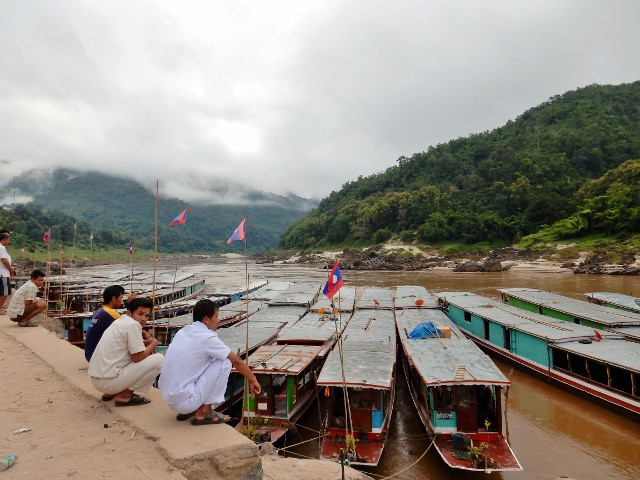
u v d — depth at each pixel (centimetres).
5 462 441
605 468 1177
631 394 1435
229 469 465
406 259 7888
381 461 1226
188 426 526
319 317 2308
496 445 1191
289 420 1336
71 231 11144
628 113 11400
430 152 12862
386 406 1376
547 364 1791
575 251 6300
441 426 1247
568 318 2273
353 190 14900
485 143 11956
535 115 12644
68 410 609
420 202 9825
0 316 1385
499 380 1218
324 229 12875
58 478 423
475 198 9756
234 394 1536
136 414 570
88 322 2108
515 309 2428
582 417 1482
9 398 660
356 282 5434
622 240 6231
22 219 10150
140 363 599
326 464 832
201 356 525
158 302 2908
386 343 1702
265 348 1608
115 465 448
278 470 765
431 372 1314
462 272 6431
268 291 3541
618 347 1659
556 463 1206
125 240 15012
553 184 9038
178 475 430
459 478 1134
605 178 7631
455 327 2011
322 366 1524
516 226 7919
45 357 900
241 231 1352
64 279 4028
